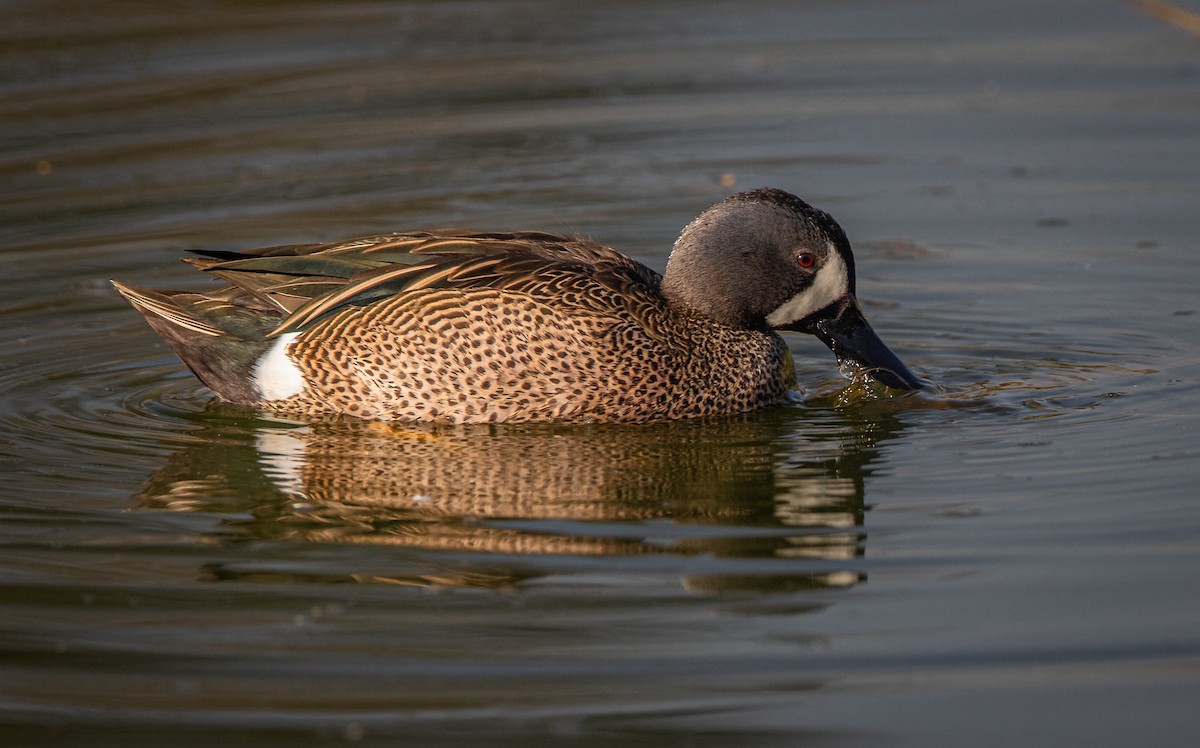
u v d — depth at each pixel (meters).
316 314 12.02
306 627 8.61
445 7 27.25
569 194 18.14
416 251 12.16
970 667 7.99
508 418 11.98
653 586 9.07
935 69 23.27
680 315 12.38
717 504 10.38
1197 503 9.94
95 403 12.68
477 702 7.76
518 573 9.30
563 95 22.14
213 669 8.14
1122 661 7.98
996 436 11.54
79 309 14.95
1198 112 20.72
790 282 12.44
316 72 23.11
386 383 11.98
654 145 20.03
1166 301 14.65
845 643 8.29
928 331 14.21
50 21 25.77
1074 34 25.03
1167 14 19.91
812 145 19.97
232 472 11.11
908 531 9.75
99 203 17.95
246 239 16.58
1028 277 15.49
